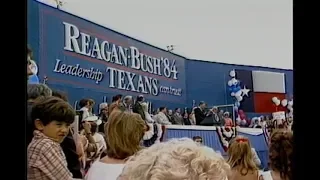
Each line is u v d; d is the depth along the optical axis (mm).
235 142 2355
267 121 6184
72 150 2375
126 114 1833
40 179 1788
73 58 4547
